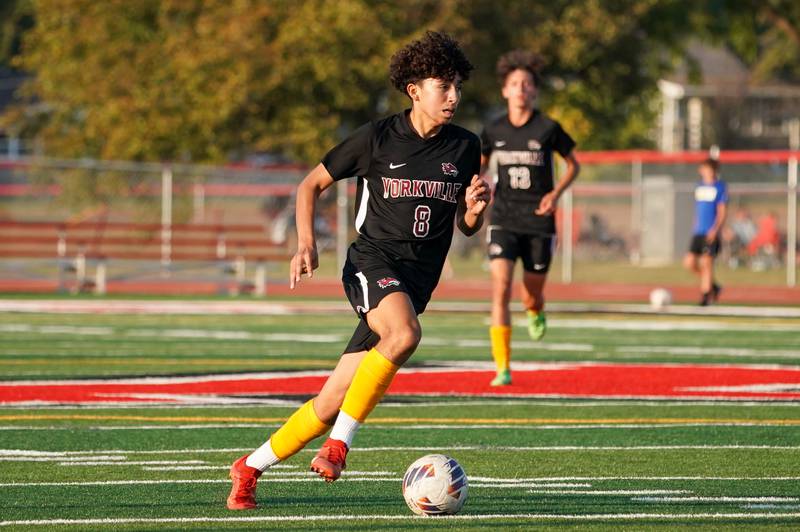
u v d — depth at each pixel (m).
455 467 20.34
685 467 25.11
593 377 40.94
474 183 21.06
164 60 113.50
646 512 20.58
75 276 91.06
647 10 125.44
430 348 50.44
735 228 121.56
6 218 111.19
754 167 99.25
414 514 20.36
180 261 90.12
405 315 20.23
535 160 38.59
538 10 114.75
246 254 98.69
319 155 110.00
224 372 41.91
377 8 108.94
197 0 114.12
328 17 106.69
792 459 26.11
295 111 110.50
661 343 53.47
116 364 44.25
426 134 21.69
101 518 20.02
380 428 30.45
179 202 97.06
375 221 21.70
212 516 20.17
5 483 23.12
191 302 75.88
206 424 30.94
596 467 25.09
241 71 107.25
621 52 121.56
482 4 111.31
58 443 27.91
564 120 121.69
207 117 108.75
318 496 21.95
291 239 100.44
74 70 118.31
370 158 21.56
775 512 20.61
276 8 109.62
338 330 58.88
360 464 25.42
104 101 115.00
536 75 39.03
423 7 110.44
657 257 117.38
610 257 121.38
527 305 40.59
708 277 72.69
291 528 19.28
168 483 23.16
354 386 20.00
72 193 95.12
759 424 31.28
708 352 49.69
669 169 117.75
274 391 37.28
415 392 37.19
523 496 21.98
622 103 131.50
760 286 92.12
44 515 20.23
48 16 121.81
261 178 100.69
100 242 88.38
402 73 21.39
